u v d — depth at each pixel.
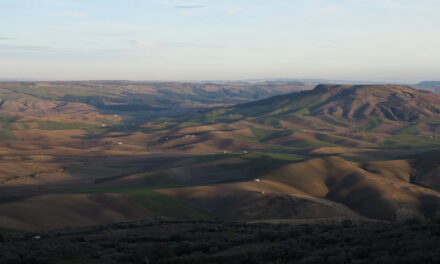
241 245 40.38
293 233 43.94
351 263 28.39
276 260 31.88
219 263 33.25
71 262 36.31
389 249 31.14
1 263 35.97
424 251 29.06
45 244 45.25
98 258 37.56
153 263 34.78
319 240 37.72
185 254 37.94
